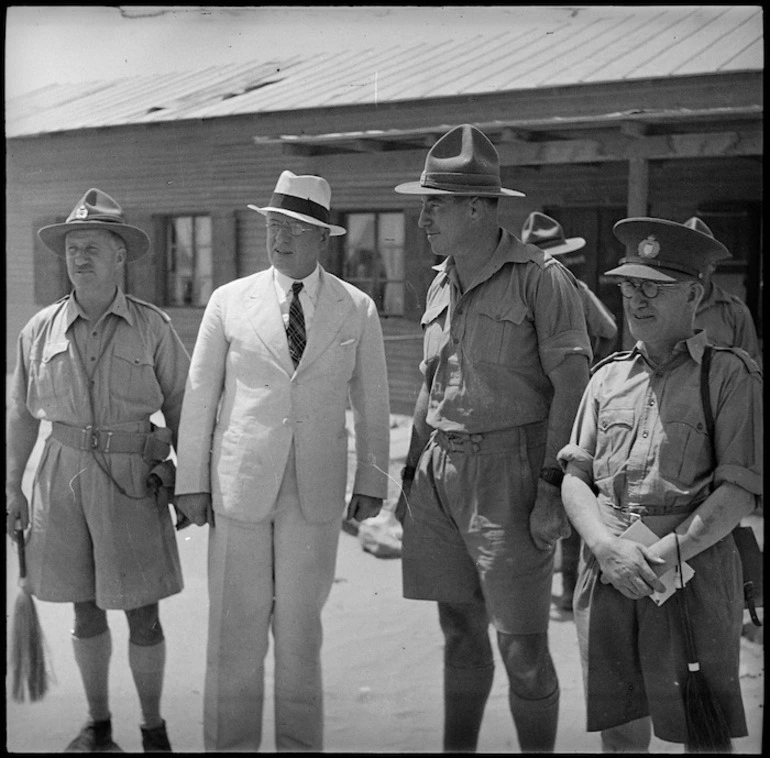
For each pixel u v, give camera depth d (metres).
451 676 2.95
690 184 5.06
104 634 3.11
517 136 5.01
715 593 2.53
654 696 2.56
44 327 3.04
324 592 2.89
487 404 2.74
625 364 2.60
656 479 2.49
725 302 3.35
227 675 2.85
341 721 2.92
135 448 3.03
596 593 2.60
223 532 2.81
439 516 2.89
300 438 2.79
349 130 4.54
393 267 4.56
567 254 5.25
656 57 4.44
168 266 4.19
